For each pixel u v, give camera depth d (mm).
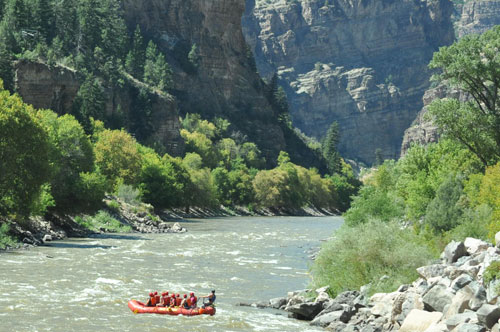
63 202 71688
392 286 29156
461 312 21266
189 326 26359
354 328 25078
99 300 31047
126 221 86250
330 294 32156
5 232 55031
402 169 76688
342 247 34312
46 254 49000
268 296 35031
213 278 41062
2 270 39219
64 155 76125
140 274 41156
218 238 77375
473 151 58719
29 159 57938
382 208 61812
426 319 22156
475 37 59125
